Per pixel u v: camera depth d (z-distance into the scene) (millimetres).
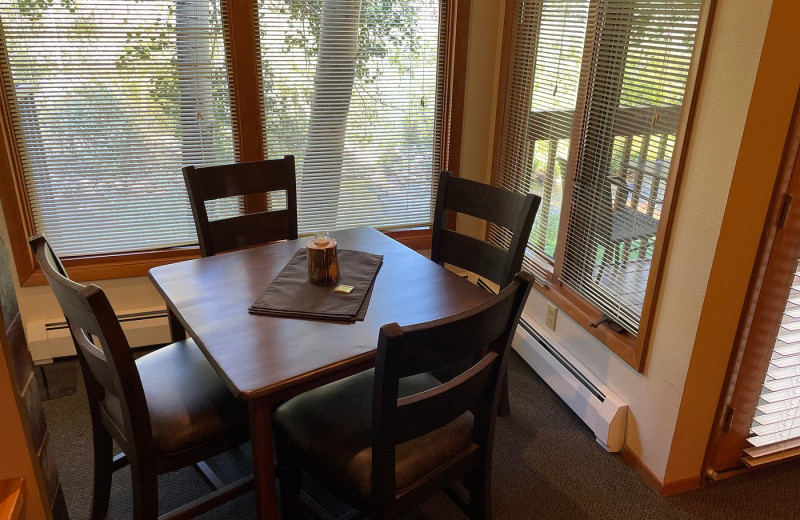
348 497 1484
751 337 1848
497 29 2822
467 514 1766
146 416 1451
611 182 2135
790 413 2041
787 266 1764
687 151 1760
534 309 2752
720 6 1602
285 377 1356
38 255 1472
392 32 2766
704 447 2006
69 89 2436
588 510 1956
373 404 1279
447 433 1576
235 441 1662
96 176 2598
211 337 1517
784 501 2006
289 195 2354
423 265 1979
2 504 1057
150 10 2410
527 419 2393
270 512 1521
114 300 2758
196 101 2600
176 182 2717
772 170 1636
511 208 1984
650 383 2018
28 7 2291
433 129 3014
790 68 1528
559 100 2402
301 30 2627
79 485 2010
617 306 2186
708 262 1723
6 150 2400
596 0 2080
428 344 1226
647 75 1896
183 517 1646
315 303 1679
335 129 2850
